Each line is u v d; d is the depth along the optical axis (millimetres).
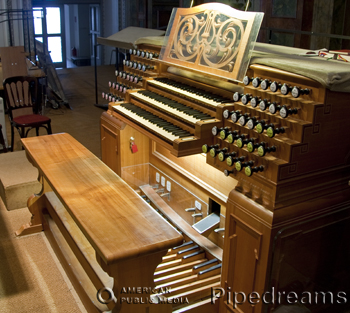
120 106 3305
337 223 2205
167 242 1887
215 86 2736
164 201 3434
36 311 2359
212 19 2641
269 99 2064
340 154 2074
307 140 1909
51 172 2627
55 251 2893
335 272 2352
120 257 1779
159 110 2924
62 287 2574
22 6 8570
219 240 2840
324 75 1785
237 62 2279
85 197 2299
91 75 9586
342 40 5070
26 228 3150
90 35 14148
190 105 2779
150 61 3449
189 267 2688
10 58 6492
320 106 1864
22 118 4703
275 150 1964
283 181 1925
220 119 2373
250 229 2062
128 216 2100
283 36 5512
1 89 6086
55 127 6004
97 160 2844
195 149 2400
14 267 2760
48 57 7211
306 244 2139
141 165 3652
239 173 2176
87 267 2361
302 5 5145
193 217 3090
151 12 9984
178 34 2939
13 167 3797
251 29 2266
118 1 10867
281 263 2078
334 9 4996
